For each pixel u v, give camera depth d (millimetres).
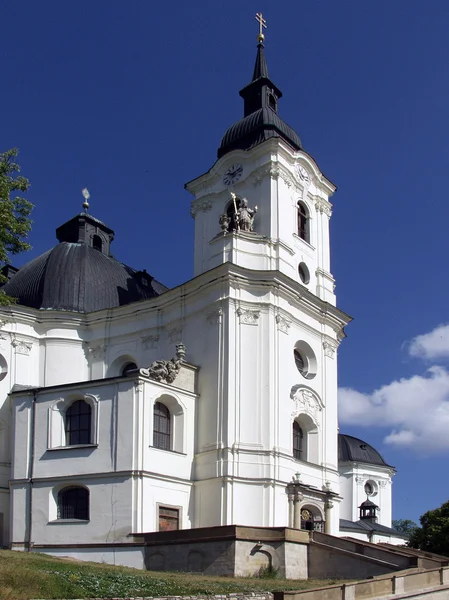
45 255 58219
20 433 44875
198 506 43406
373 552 36031
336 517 48750
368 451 89125
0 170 34812
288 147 52344
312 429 49188
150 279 60281
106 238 62656
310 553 37188
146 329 50812
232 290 46250
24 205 35062
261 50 60062
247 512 42625
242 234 48438
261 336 46188
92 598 23062
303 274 52875
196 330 47500
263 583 31516
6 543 46094
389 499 88750
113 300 55719
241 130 55094
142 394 42219
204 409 45219
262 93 57188
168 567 37031
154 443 43594
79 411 44281
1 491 46906
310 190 55281
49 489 42656
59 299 54000
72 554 40312
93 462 42094
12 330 51594
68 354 52500
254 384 45125
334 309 52719
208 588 27250
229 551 35219
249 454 43594
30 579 23844
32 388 45938
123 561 38594
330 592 26672
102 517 40750
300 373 49344
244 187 52531
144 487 40812
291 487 44500
